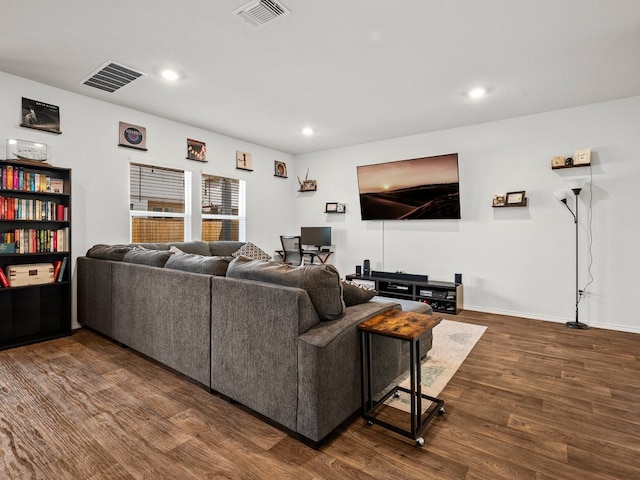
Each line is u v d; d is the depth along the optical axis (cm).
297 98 371
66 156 353
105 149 383
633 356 290
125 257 304
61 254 340
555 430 182
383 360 216
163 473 149
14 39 258
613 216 372
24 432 177
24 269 311
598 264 381
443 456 161
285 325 174
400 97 365
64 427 182
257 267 203
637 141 359
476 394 222
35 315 343
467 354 293
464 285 468
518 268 429
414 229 511
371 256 556
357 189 570
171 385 232
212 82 332
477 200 456
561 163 390
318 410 163
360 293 218
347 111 409
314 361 162
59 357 280
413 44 261
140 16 229
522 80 322
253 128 481
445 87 339
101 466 153
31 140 330
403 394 222
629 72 305
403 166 509
